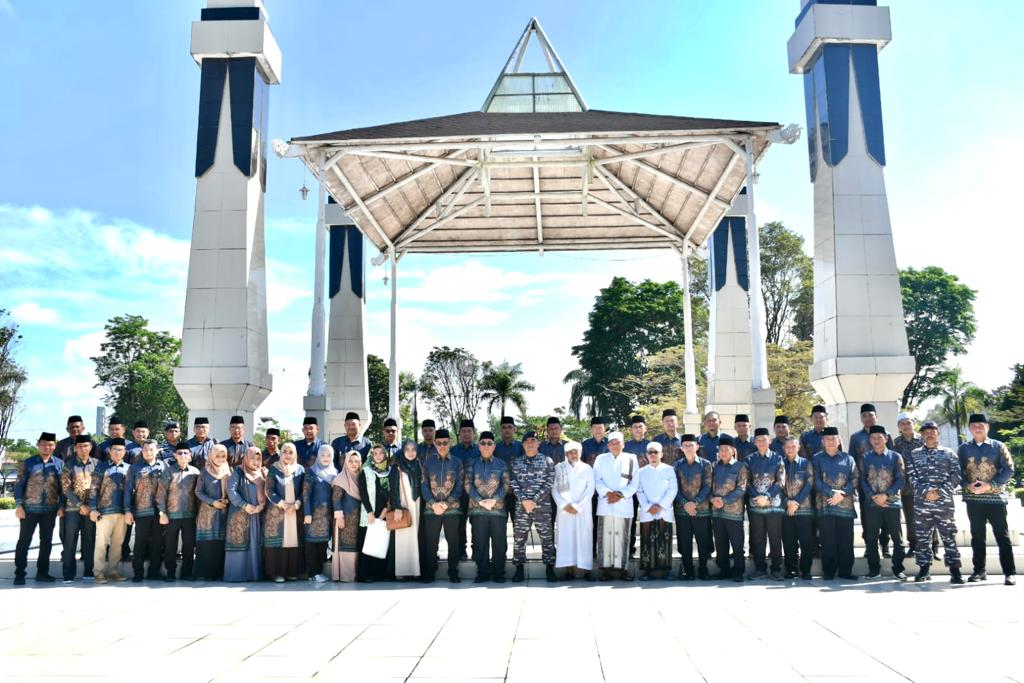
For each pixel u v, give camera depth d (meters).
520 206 19.28
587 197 17.84
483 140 13.23
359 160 14.93
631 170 17.81
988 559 8.62
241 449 9.51
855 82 11.52
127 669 4.77
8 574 9.14
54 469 8.88
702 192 16.47
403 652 5.18
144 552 8.88
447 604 7.07
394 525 8.58
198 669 4.77
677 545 8.99
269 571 8.59
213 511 8.85
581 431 41.25
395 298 19.66
